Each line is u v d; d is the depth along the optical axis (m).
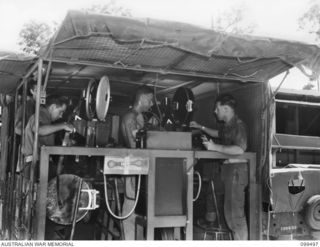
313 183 5.05
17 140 5.39
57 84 5.51
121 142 4.88
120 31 3.14
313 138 5.95
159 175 3.90
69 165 4.41
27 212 3.72
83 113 4.70
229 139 4.39
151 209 3.81
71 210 3.68
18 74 4.56
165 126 4.62
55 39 3.18
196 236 4.68
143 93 4.58
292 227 4.89
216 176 4.84
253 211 4.34
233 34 3.45
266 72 4.31
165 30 3.24
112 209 4.45
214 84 5.35
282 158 6.06
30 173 3.67
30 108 4.68
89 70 4.64
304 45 3.68
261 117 4.55
